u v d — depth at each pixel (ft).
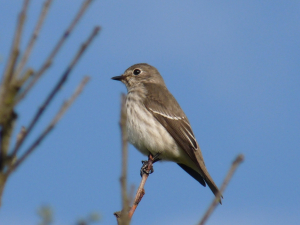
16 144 16.39
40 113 16.52
